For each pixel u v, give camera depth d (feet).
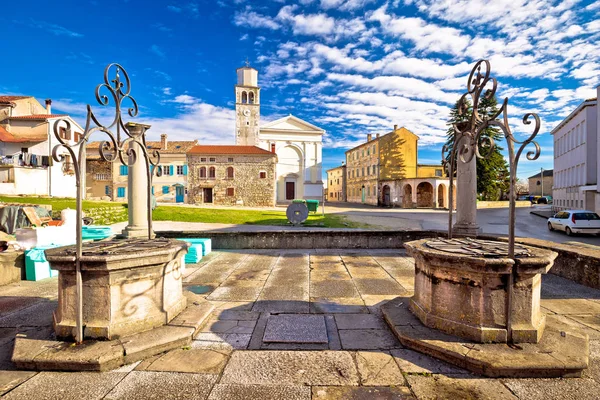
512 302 10.66
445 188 130.93
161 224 62.59
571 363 9.39
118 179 128.36
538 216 93.30
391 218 82.02
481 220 81.20
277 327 12.93
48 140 92.99
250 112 166.81
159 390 8.91
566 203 94.94
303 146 170.81
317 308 15.30
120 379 9.42
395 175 149.69
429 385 9.15
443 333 11.44
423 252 11.92
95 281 11.09
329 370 9.89
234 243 32.32
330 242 32.50
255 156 132.57
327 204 157.28
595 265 18.45
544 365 9.37
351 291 18.08
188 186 130.11
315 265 24.89
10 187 81.71
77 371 9.79
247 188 131.95
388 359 10.52
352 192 183.01
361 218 80.64
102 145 12.46
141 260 11.46
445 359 10.32
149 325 11.84
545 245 22.44
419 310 12.71
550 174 211.82
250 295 17.38
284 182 169.27
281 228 56.29
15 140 91.30
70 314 11.29
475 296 10.93
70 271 11.16
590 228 52.39
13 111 98.89
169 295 12.94
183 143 146.51
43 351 10.19
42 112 113.60
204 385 9.14
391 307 14.26
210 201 131.85
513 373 9.45
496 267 10.41
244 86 165.68
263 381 9.32
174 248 12.71
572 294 17.46
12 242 23.86
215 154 130.93
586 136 79.87
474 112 15.07
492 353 9.96
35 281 20.42
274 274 22.08
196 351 11.07
